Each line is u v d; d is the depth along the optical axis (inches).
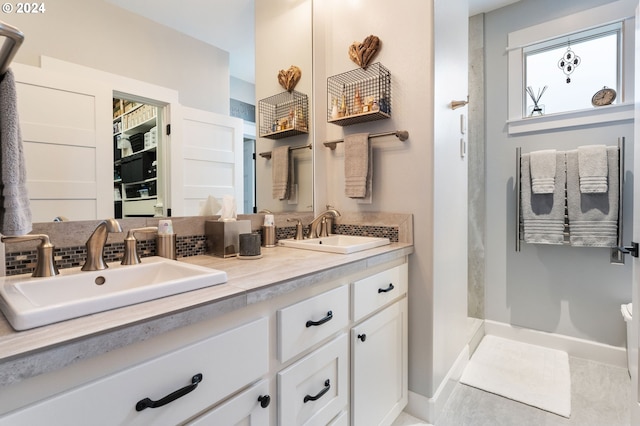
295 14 72.1
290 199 71.2
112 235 43.3
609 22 83.0
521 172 92.8
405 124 65.8
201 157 55.4
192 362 26.7
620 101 83.2
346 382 46.1
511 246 98.3
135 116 46.7
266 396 33.6
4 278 32.6
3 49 22.3
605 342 85.2
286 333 35.9
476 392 72.1
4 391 18.1
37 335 20.6
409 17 65.0
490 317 102.2
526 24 94.7
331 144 75.6
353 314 47.3
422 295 63.5
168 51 50.7
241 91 62.1
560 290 91.1
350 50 72.0
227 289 31.5
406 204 65.9
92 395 21.2
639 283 50.7
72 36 40.6
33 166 37.4
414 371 64.4
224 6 58.9
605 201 81.4
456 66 74.4
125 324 22.5
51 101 38.8
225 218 54.2
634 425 52.6
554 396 69.7
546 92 94.0
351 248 54.3
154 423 24.3
